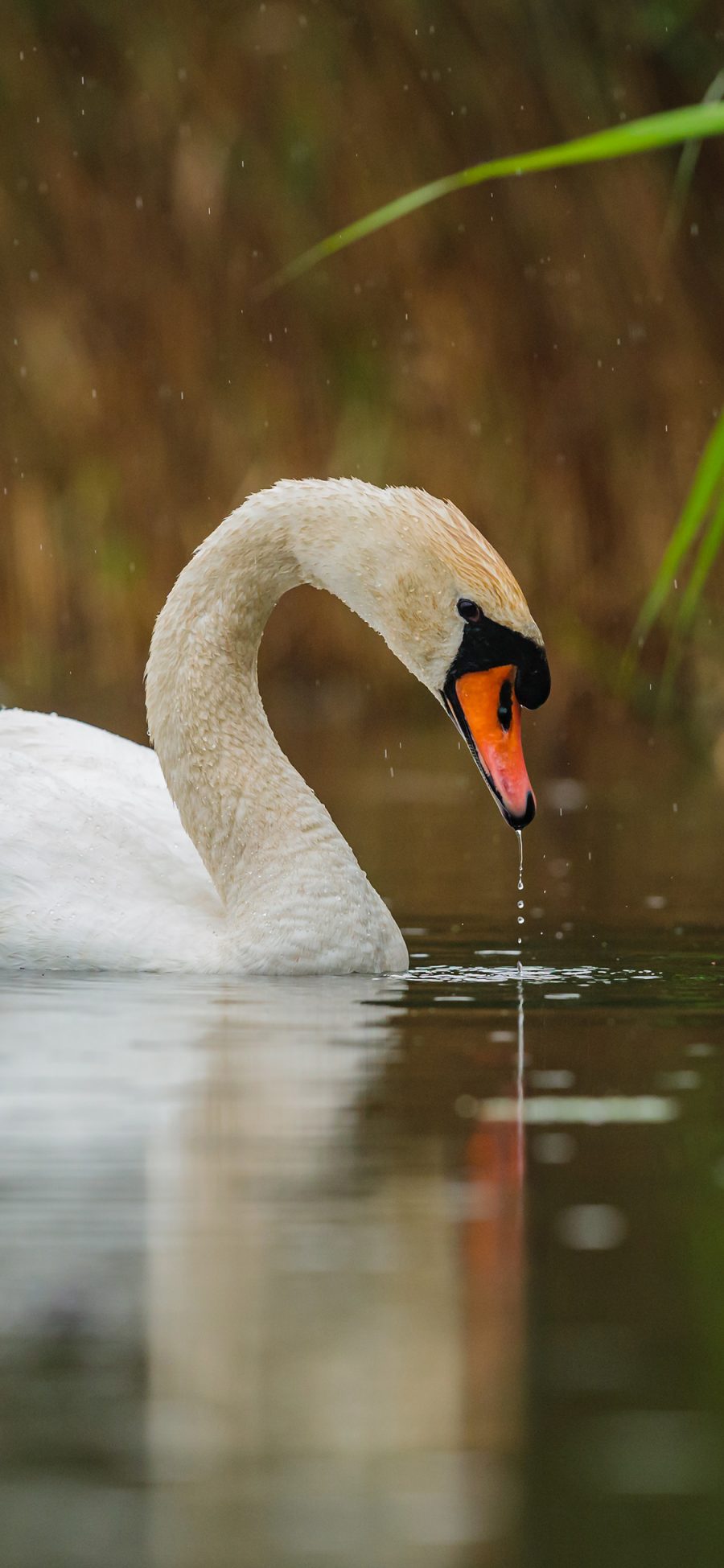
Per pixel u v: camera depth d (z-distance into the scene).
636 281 25.45
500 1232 6.26
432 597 11.47
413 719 25.69
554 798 20.47
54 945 11.34
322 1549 4.34
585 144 9.67
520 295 25.69
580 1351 5.32
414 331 25.80
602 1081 8.35
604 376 25.50
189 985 10.86
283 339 26.06
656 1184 6.75
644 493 25.28
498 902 14.23
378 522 11.68
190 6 26.25
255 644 12.18
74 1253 6.05
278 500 11.97
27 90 26.33
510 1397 5.04
